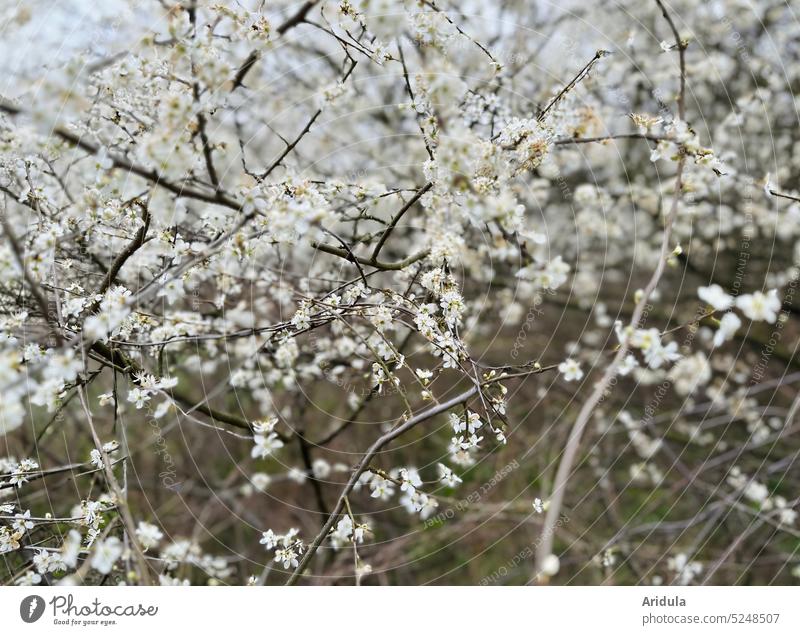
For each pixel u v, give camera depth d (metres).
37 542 2.14
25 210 2.43
